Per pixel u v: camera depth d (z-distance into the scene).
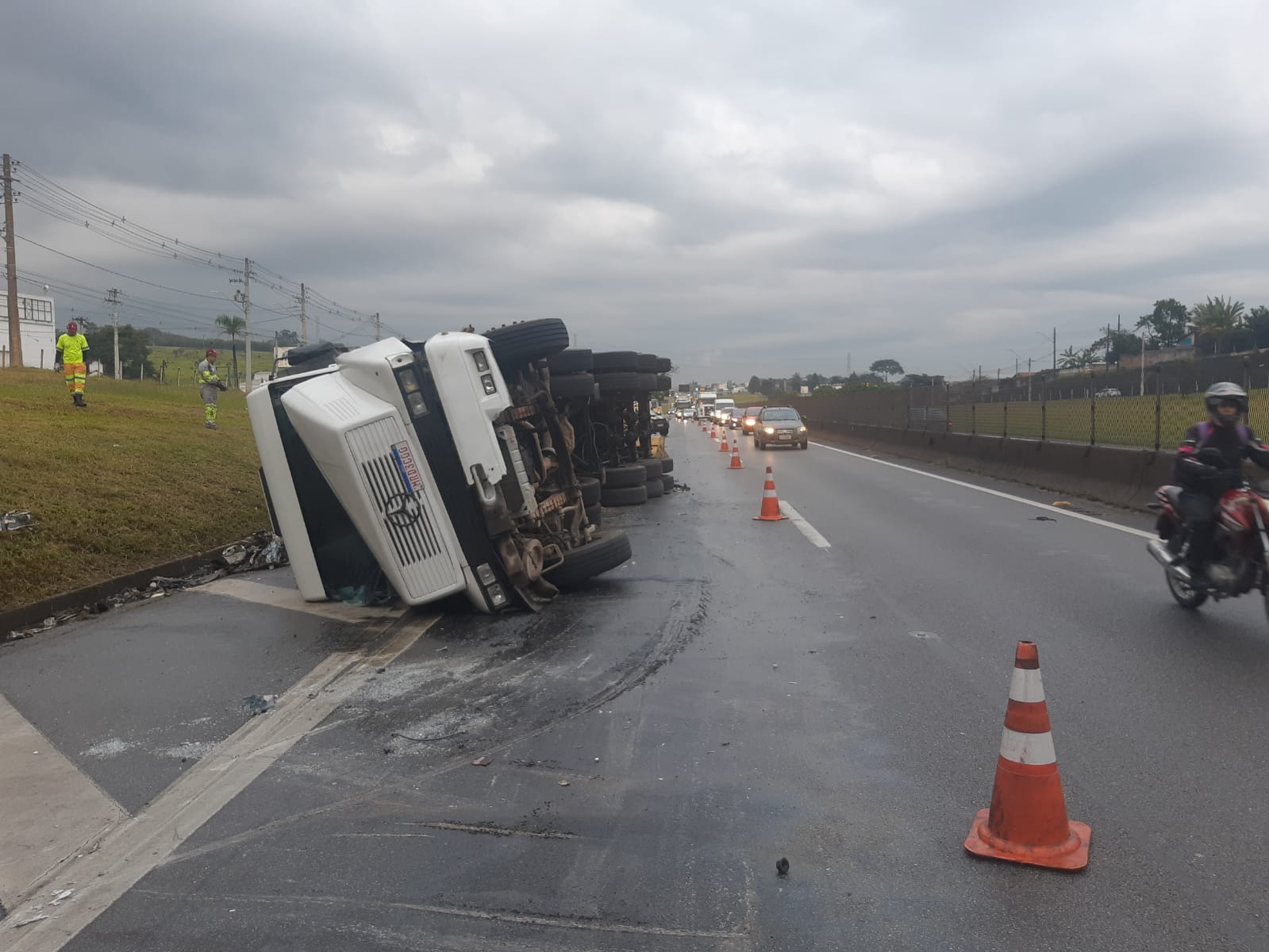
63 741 5.97
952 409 28.97
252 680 7.13
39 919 3.97
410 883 4.13
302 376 9.17
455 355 8.41
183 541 12.13
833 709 6.11
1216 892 3.87
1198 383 15.77
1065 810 4.30
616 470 17.59
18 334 48.56
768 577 10.37
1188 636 7.47
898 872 4.09
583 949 3.60
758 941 3.62
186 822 4.82
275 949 3.68
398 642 8.08
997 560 10.96
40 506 11.55
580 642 7.86
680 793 4.93
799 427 37.03
